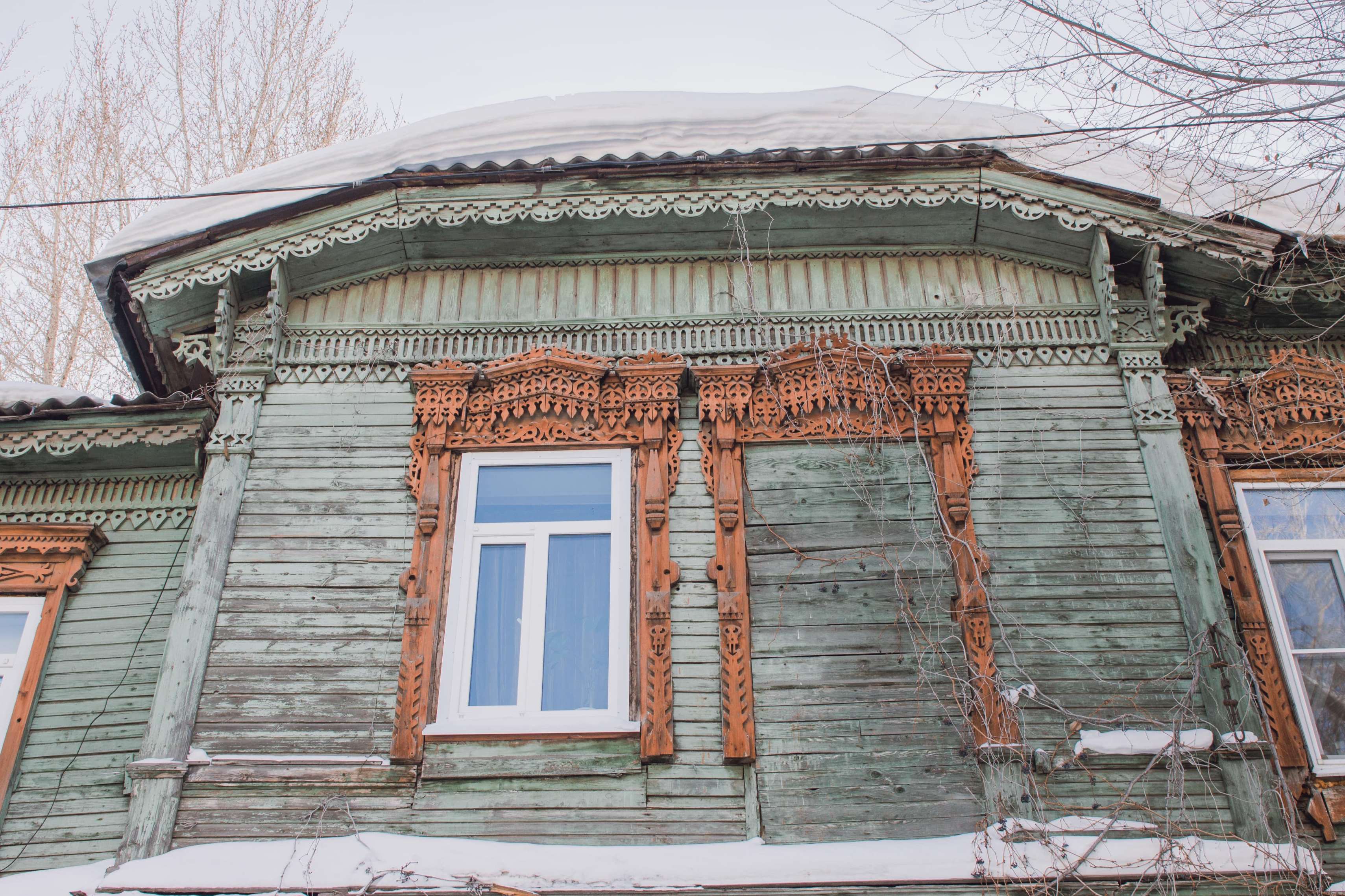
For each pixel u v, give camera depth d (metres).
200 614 6.91
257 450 7.60
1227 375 8.15
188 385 8.96
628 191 8.05
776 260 8.38
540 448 7.54
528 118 8.53
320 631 6.92
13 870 6.81
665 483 7.37
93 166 15.79
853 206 8.04
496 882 5.93
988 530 7.20
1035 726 6.54
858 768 6.44
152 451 8.15
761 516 7.27
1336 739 6.65
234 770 6.45
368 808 6.36
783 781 6.41
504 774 6.43
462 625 6.95
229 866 6.04
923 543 7.14
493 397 7.69
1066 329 8.01
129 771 6.38
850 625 6.89
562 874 5.99
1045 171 7.90
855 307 8.13
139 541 8.11
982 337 7.97
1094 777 6.38
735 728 6.49
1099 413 7.66
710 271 8.34
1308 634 7.02
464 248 8.34
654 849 6.14
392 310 8.23
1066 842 6.07
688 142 8.34
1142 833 6.16
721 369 7.63
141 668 7.57
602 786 6.41
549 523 7.30
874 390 7.56
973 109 8.65
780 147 8.28
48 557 7.89
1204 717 6.53
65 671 7.57
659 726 6.51
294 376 7.93
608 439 7.54
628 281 8.31
